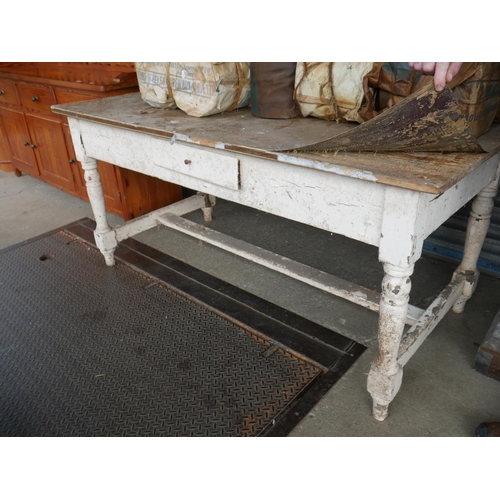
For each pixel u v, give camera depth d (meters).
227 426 1.86
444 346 2.25
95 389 2.07
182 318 2.52
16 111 4.20
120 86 3.21
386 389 1.76
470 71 1.60
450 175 1.39
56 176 4.17
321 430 1.83
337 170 1.50
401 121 1.47
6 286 2.86
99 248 2.97
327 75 1.97
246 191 1.90
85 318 2.55
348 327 2.41
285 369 2.15
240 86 2.29
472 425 1.83
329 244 3.24
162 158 2.19
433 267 2.90
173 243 3.31
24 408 1.99
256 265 2.99
